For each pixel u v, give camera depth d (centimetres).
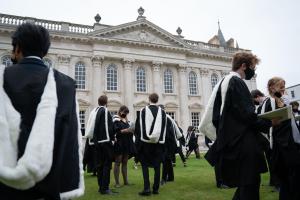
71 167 191
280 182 448
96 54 3142
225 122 343
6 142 168
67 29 3117
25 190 168
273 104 549
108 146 707
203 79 3838
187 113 3588
